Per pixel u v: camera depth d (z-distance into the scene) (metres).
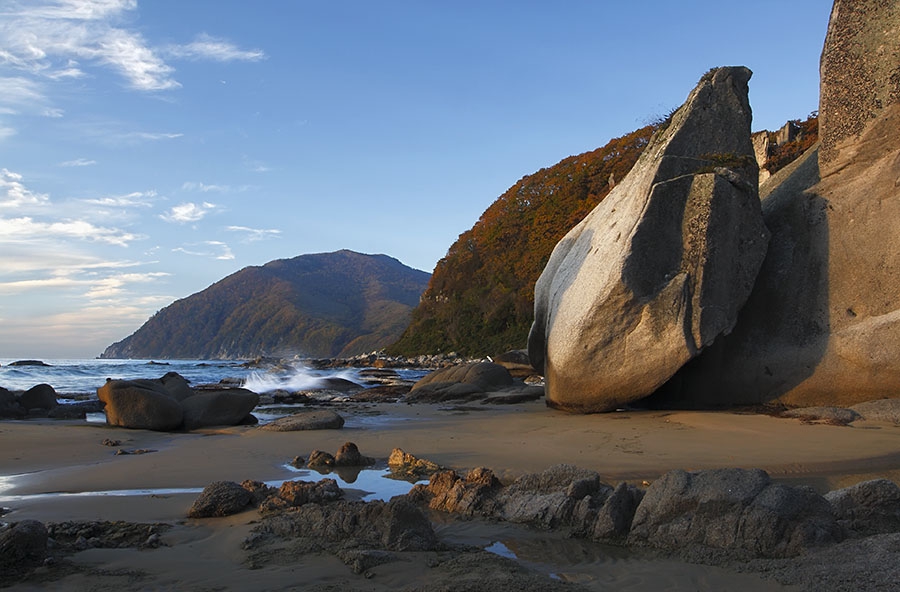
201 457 9.36
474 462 8.65
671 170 13.11
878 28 12.72
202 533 5.61
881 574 4.03
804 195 13.55
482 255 71.94
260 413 16.55
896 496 5.39
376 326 191.50
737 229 12.49
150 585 4.38
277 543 5.28
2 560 4.70
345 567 4.72
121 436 11.70
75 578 4.52
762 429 10.23
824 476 7.64
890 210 12.16
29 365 57.25
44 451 9.91
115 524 5.82
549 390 15.05
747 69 14.16
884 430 9.86
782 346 12.61
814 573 4.25
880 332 11.34
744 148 13.55
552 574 4.65
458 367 21.64
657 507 5.36
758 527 4.92
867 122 12.74
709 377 13.47
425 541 5.20
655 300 12.29
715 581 4.42
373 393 22.12
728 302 12.34
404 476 8.08
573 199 63.16
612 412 13.47
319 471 8.41
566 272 15.80
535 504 6.05
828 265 12.64
